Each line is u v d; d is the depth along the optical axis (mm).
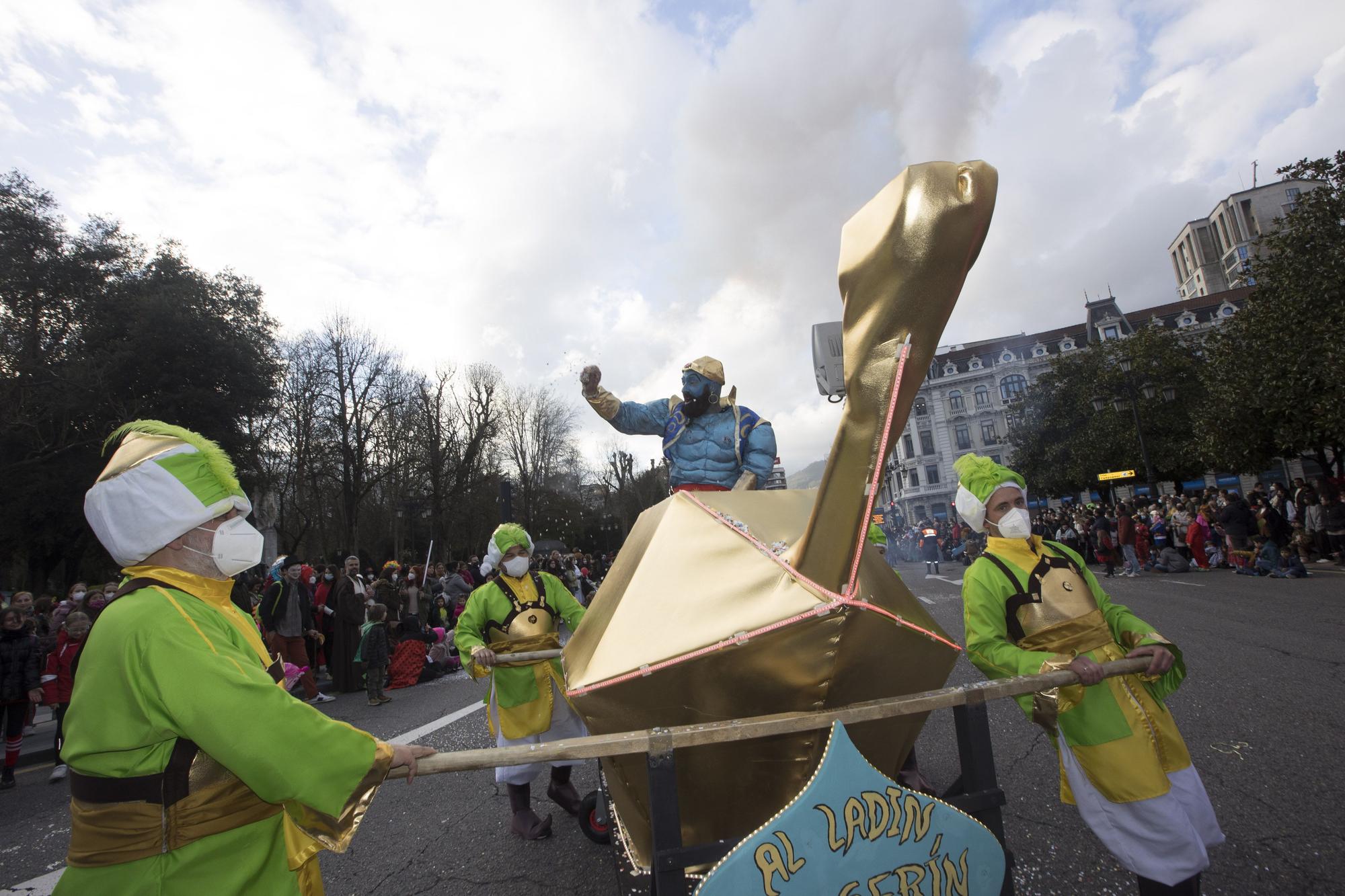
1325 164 16609
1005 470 2717
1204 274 88312
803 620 1723
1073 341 64000
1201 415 21797
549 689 4004
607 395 3365
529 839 3865
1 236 21844
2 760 7512
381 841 4020
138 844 1573
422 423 33281
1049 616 2537
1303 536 16016
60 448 20875
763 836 1563
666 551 2170
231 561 1855
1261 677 6023
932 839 1701
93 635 1659
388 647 10109
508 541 4172
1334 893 2730
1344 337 15297
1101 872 3004
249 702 1563
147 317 22750
